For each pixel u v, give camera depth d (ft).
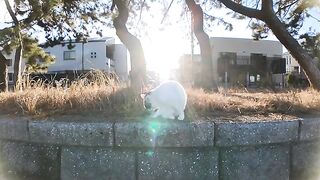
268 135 5.68
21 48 24.98
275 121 5.81
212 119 5.98
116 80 9.71
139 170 5.50
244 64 65.00
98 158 5.60
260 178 5.68
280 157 5.82
